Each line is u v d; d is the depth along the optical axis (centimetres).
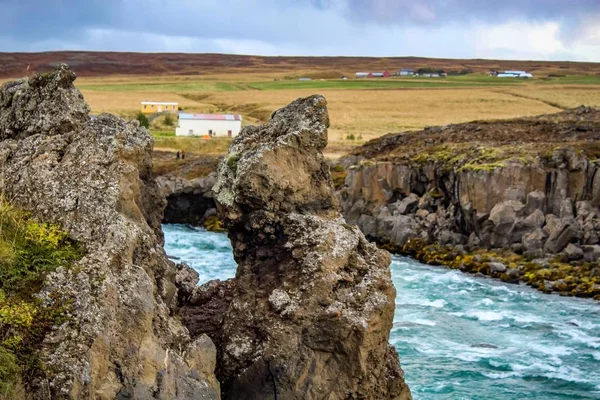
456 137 8869
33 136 2205
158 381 1758
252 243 2158
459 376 3441
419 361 3628
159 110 17012
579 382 3416
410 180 7481
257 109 18138
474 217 6544
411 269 6078
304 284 1994
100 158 2053
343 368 1956
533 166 6538
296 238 2078
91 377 1669
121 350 1741
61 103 2248
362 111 17638
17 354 1666
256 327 2016
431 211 7225
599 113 9856
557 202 6456
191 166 9575
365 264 2064
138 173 2116
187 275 2420
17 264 1841
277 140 2162
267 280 2086
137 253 1942
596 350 3928
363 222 7306
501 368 3578
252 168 2103
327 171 2230
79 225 1941
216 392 1883
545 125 8919
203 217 8544
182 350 1881
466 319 4506
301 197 2167
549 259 5941
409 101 19150
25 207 2023
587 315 4694
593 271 5588
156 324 1856
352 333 1934
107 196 1970
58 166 2070
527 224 6331
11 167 2139
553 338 4141
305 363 1944
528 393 3266
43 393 1627
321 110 2234
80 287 1770
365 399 1989
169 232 7806
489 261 6084
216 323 2192
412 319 4441
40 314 1733
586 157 6594
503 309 4794
